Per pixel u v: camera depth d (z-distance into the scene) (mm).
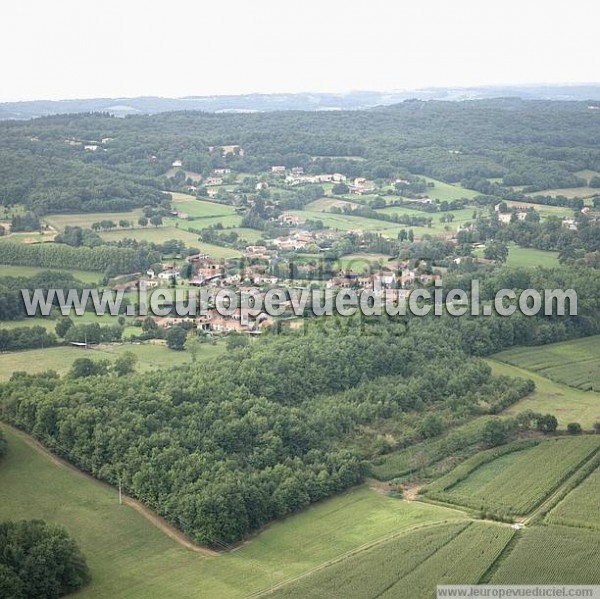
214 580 154250
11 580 144000
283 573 156500
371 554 160625
